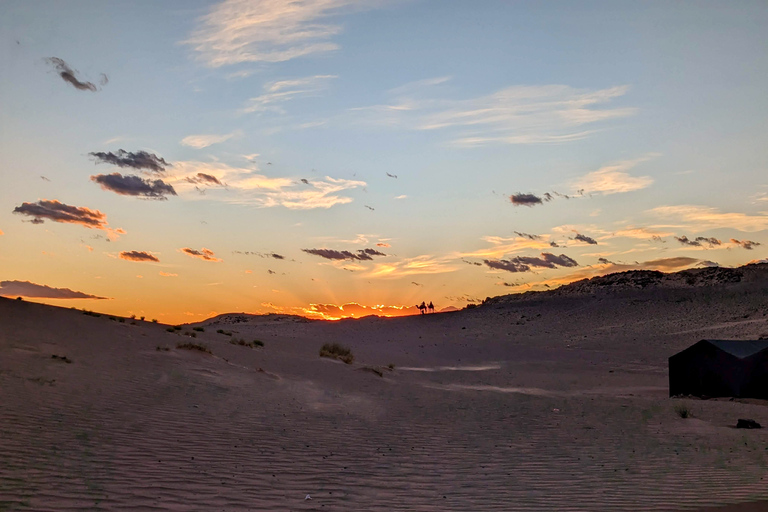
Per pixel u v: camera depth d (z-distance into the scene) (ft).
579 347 229.04
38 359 56.44
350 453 38.42
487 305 390.01
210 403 50.55
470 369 172.76
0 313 79.97
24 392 42.96
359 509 27.14
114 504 25.13
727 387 104.12
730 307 284.00
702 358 108.68
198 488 28.40
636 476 34.63
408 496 29.66
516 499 29.45
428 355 211.00
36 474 27.66
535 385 126.52
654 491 31.12
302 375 87.45
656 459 40.06
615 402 79.92
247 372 75.10
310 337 239.50
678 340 224.94
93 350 67.87
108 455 31.94
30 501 24.43
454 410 62.13
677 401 91.61
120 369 59.47
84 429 36.37
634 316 294.66
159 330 105.60
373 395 71.92
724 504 28.71
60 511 23.76
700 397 106.32
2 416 36.32
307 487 30.22
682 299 319.88
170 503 25.96
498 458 39.34
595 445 45.21
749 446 46.24
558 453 41.65
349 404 61.11
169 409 45.57
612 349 219.41
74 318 89.81
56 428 35.65
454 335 281.13
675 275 385.50
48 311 90.33
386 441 43.14
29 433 33.86
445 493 30.42
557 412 64.64
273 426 44.70
